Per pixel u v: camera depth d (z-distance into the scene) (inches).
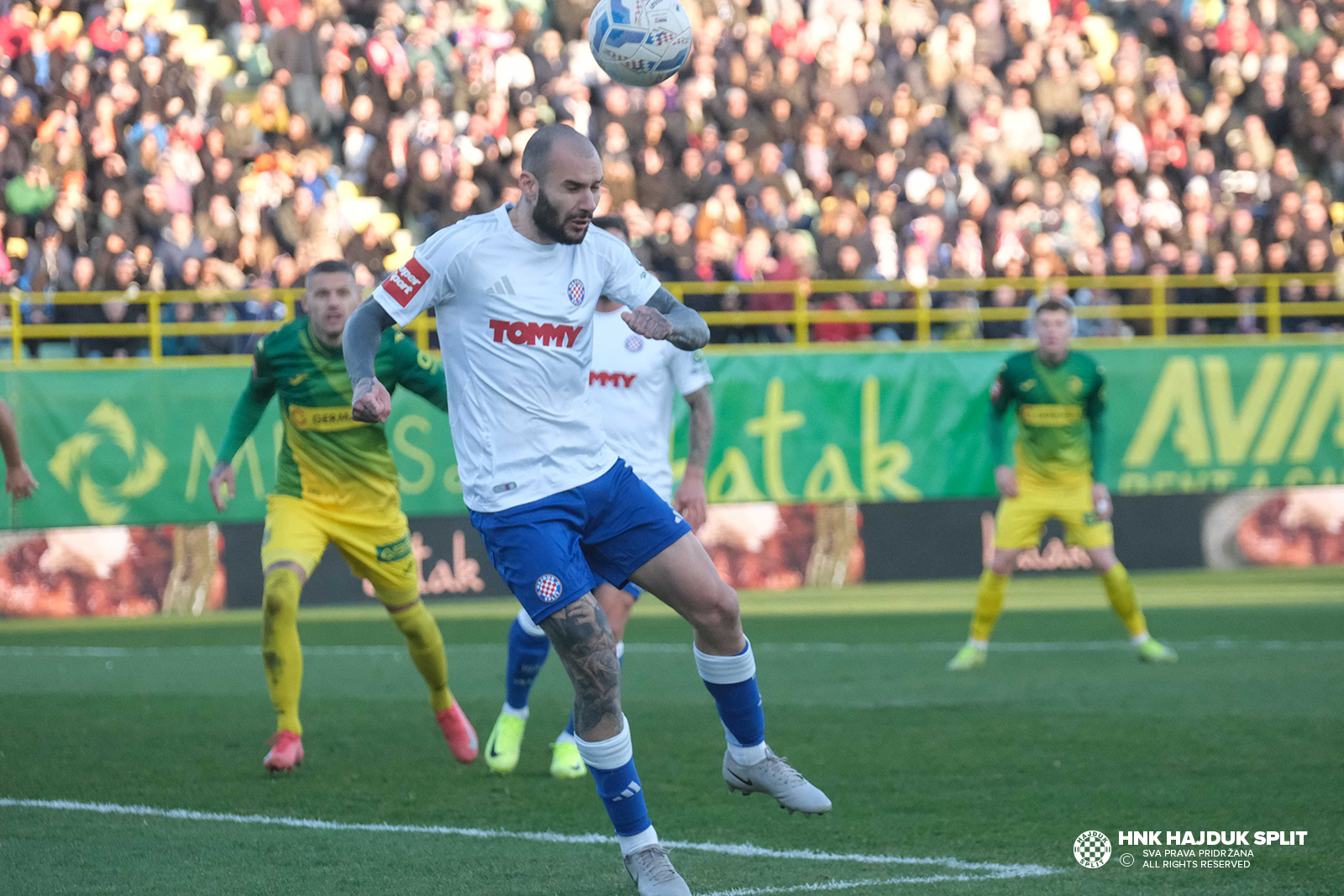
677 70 562.9
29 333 1491.1
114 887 490.3
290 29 1963.6
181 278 1667.1
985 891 478.6
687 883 493.0
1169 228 2009.1
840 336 1782.7
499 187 1905.8
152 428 1453.0
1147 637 1092.5
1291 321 1898.4
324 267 696.4
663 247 1786.4
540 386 468.4
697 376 695.7
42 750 775.7
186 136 1806.1
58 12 1873.8
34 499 1418.6
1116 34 2337.6
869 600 1582.2
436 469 1499.8
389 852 542.0
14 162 1753.2
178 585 1551.4
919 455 1576.0
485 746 792.9
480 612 1519.4
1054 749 745.6
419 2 2091.5
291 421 708.0
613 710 455.5
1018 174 2055.9
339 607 1604.3
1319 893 473.7
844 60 2118.6
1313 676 1000.9
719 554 1664.6
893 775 685.3
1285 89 2271.2
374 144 1909.4
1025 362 1067.3
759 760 489.4
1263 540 1786.4
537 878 501.7
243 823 595.8
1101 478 1074.7
